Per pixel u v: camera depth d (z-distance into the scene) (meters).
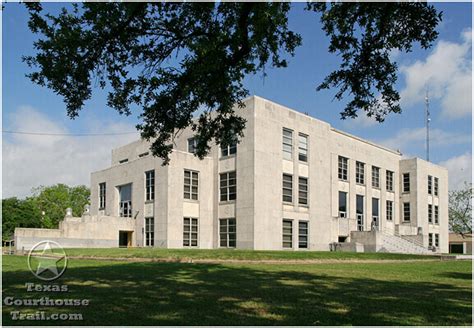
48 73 11.92
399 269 19.42
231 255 23.88
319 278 14.56
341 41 12.94
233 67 13.66
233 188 36.97
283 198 37.38
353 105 13.80
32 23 11.66
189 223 37.22
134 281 12.63
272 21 12.62
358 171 47.81
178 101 14.42
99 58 12.72
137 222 39.91
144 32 12.70
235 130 15.90
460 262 26.17
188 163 37.59
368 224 47.69
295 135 39.03
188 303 9.09
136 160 40.78
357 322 7.61
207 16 12.73
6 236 68.31
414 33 11.82
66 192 84.69
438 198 58.12
